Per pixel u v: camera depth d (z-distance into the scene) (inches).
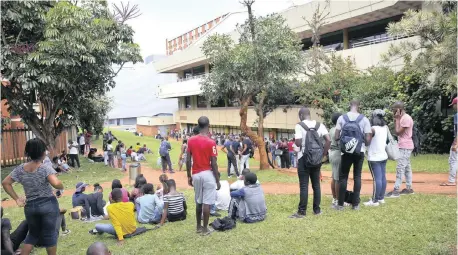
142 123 2208.4
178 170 657.6
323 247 195.6
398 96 627.2
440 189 303.9
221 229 240.8
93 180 557.9
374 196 260.8
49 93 614.9
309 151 240.8
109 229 253.1
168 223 274.4
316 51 739.4
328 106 682.2
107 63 642.8
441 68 498.3
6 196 450.3
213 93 620.4
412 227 211.2
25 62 542.0
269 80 558.3
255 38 558.9
